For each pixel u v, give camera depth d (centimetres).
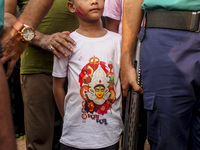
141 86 148
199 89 136
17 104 273
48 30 188
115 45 162
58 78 164
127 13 152
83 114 153
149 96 142
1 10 88
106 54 156
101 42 158
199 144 142
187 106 137
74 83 155
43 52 187
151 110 142
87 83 152
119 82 162
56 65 161
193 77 133
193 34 132
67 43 155
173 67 135
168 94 137
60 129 212
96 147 152
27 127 200
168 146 139
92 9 152
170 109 137
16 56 116
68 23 192
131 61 154
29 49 187
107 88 154
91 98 153
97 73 153
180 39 134
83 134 153
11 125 57
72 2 159
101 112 153
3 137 55
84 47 156
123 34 154
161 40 137
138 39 149
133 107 150
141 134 162
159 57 138
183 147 140
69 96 158
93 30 159
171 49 135
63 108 171
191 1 130
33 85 191
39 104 194
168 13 135
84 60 154
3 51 110
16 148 57
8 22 115
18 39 115
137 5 150
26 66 190
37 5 123
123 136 159
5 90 58
